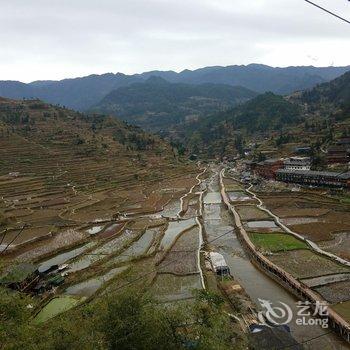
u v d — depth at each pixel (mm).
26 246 88188
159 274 67812
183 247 83812
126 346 26641
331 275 61469
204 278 64438
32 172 169000
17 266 61031
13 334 26156
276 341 41688
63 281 65688
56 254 83375
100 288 61188
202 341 30969
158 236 92188
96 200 136000
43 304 56156
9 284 50406
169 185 171750
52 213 118938
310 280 59844
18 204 128625
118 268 72188
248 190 149000
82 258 79375
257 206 118625
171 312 31375
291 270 64500
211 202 134875
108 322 27938
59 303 57344
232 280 63500
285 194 132375
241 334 43750
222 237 91375
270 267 66500
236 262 74312
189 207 127812
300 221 98188
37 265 71000
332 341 44844
